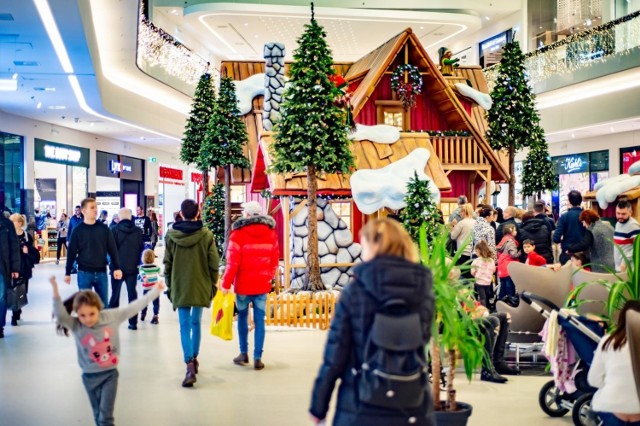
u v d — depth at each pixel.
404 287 3.35
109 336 5.26
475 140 18.53
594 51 25.44
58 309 5.16
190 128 21.59
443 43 35.66
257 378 7.83
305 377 7.87
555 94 28.30
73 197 28.42
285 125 11.99
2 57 15.43
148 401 6.88
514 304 9.57
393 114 18.64
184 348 7.57
